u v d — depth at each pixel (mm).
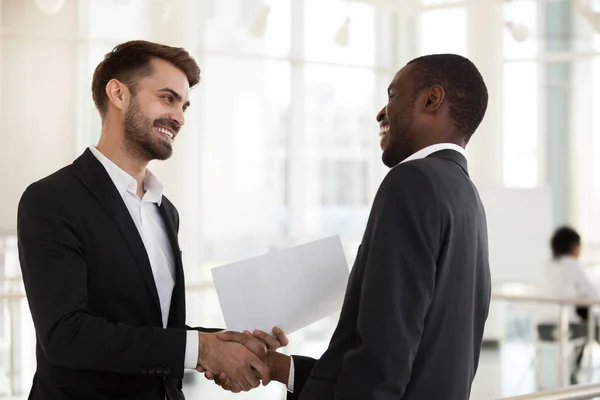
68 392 2012
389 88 2002
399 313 1651
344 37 6961
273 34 8266
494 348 8289
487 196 7805
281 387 5824
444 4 8500
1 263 6719
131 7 7125
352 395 1654
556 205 10664
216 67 7977
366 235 1789
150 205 2199
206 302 7664
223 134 8031
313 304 2176
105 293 1998
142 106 2104
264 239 8266
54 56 6906
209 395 5484
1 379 5816
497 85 8375
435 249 1710
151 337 1943
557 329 7035
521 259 7789
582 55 9656
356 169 8805
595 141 10484
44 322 1896
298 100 8430
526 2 9398
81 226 1979
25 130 6832
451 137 1910
